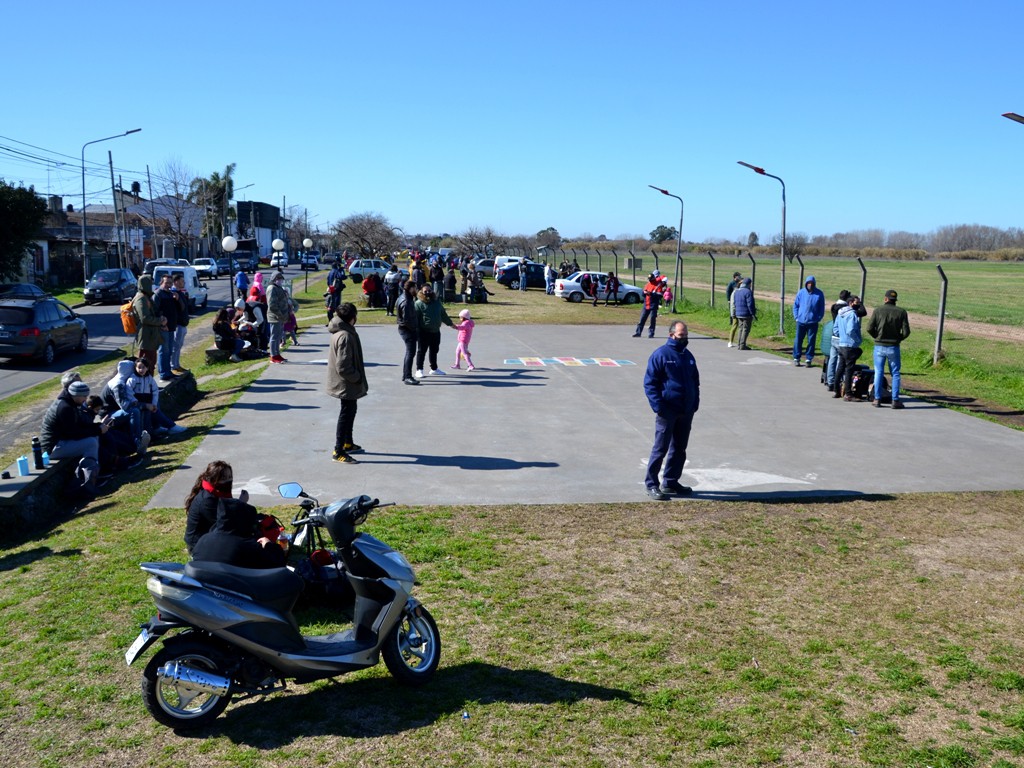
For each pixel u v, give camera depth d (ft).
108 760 14.56
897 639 19.40
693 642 19.07
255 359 65.31
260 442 37.29
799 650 18.78
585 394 49.73
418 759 14.55
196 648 15.11
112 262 199.72
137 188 200.03
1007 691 17.17
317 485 30.68
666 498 29.71
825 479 32.73
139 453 35.01
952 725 15.87
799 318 61.41
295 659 15.67
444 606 20.70
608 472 33.19
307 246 152.25
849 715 16.16
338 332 33.53
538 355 66.39
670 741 15.17
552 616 20.26
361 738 15.20
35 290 124.67
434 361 55.36
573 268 176.24
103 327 99.76
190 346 82.28
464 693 16.71
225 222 295.69
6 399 55.47
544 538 25.62
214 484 17.43
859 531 26.84
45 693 16.63
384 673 17.63
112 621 19.72
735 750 14.93
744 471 33.71
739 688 17.06
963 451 37.65
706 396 49.80
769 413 45.27
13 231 138.41
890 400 48.98
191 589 15.14
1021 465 35.32
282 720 15.83
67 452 31.01
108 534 25.77
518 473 32.81
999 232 456.45
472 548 24.57
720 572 23.27
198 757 14.65
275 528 21.17
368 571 16.80
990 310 125.90
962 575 23.35
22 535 27.43
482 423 41.63
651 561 23.95
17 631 19.34
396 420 41.98
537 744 15.01
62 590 21.53
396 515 27.40
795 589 22.21
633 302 131.54
